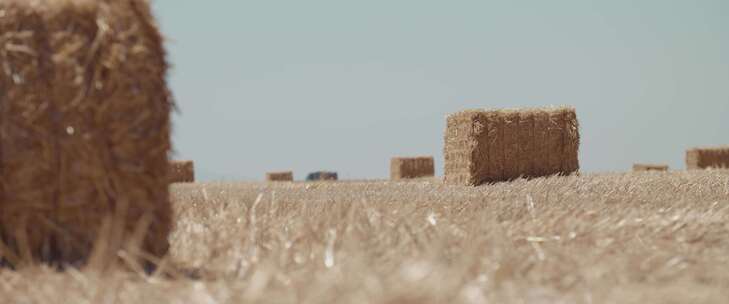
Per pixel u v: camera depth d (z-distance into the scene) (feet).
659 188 72.74
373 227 38.29
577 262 31.04
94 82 30.96
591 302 24.35
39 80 30.66
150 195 32.24
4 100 30.58
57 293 25.23
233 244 35.01
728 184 75.25
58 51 30.78
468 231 37.68
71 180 30.89
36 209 30.83
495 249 31.60
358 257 26.48
